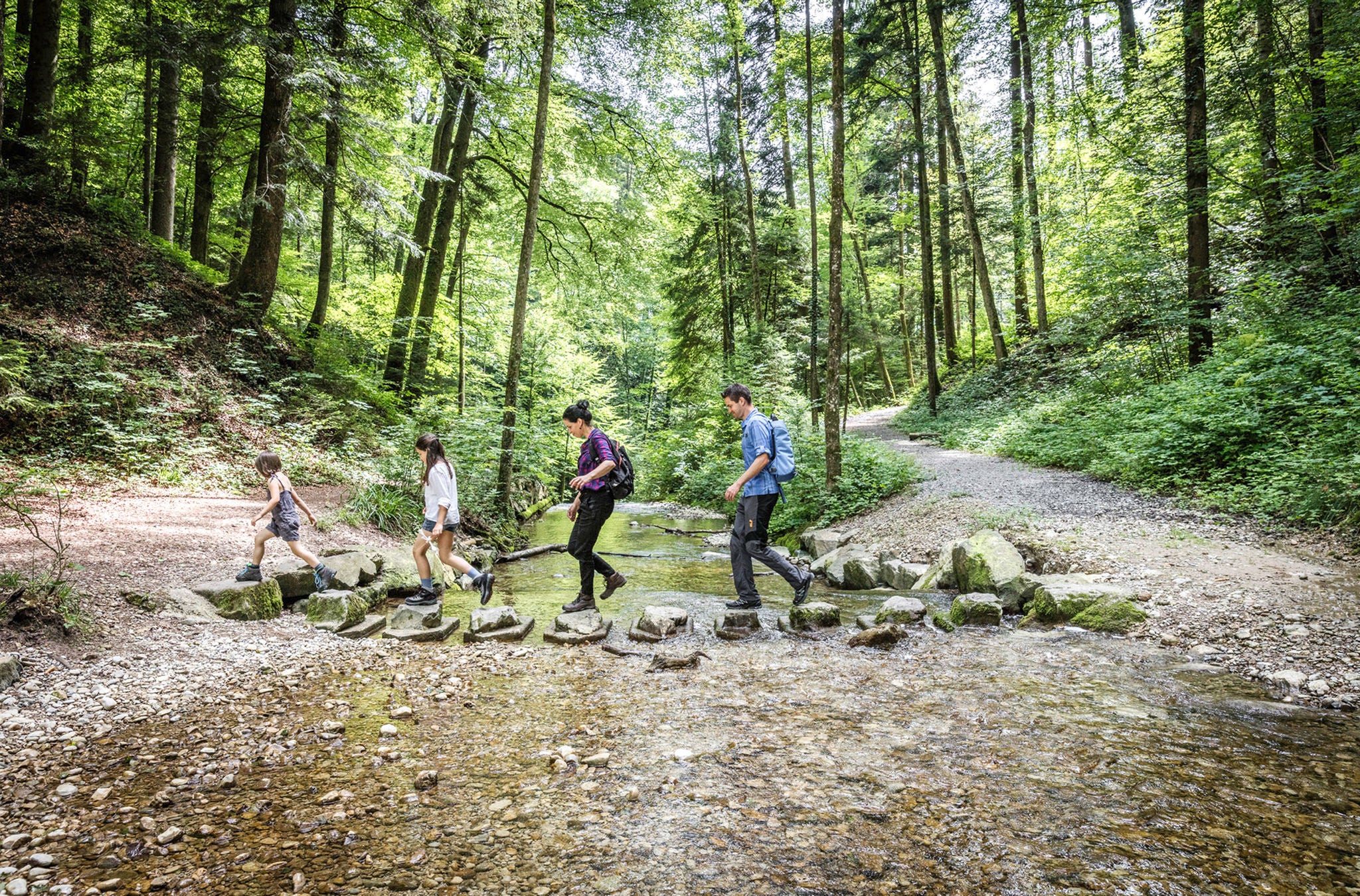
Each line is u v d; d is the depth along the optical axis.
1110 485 9.36
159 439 9.88
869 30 18.94
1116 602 5.32
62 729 3.52
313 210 16.03
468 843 2.53
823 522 10.95
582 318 23.28
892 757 3.21
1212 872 2.29
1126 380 12.98
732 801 2.82
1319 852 2.39
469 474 10.97
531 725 3.68
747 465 6.06
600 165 17.97
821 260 27.03
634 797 2.86
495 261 24.00
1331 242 10.74
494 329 23.67
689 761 3.20
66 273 10.98
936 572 7.08
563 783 3.00
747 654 4.97
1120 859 2.37
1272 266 11.55
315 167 12.55
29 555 5.71
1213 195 11.81
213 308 12.50
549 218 18.22
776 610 6.30
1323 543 6.03
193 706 3.91
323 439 12.44
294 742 3.45
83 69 14.02
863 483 11.33
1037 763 3.11
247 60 14.18
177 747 3.38
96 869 2.37
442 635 5.49
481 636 5.44
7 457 8.38
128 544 6.44
